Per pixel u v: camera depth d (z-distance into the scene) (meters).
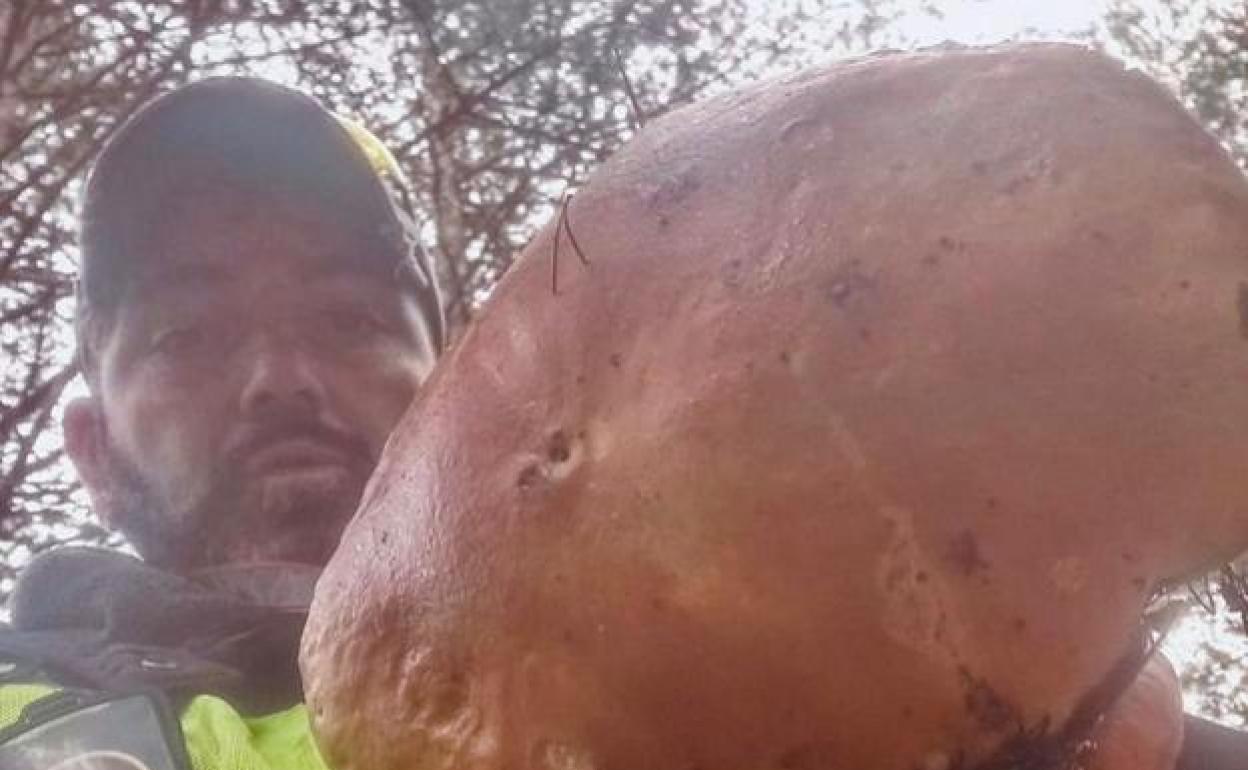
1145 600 0.27
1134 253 0.28
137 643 0.56
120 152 0.69
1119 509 0.27
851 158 0.30
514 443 0.30
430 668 0.29
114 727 0.48
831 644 0.27
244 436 0.65
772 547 0.27
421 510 0.30
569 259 0.31
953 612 0.27
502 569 0.29
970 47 0.31
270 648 0.56
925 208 0.29
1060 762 0.27
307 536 0.64
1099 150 0.29
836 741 0.27
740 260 0.29
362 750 0.29
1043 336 0.28
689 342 0.29
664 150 0.32
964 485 0.27
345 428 0.66
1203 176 0.29
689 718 0.27
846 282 0.28
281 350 0.66
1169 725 0.32
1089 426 0.27
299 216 0.69
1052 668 0.26
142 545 0.67
